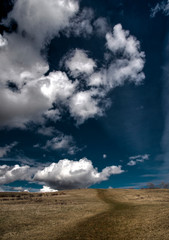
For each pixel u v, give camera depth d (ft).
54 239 52.47
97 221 73.46
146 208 103.60
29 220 73.26
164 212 83.05
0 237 53.93
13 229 61.26
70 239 52.29
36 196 189.47
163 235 50.11
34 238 53.42
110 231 59.26
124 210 101.91
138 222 68.23
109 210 104.68
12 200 138.10
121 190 291.17
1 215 78.89
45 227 64.49
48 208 102.89
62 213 90.12
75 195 224.53
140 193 237.25
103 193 254.68
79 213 91.97
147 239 48.85
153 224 62.69
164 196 198.08
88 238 52.95
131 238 51.11
